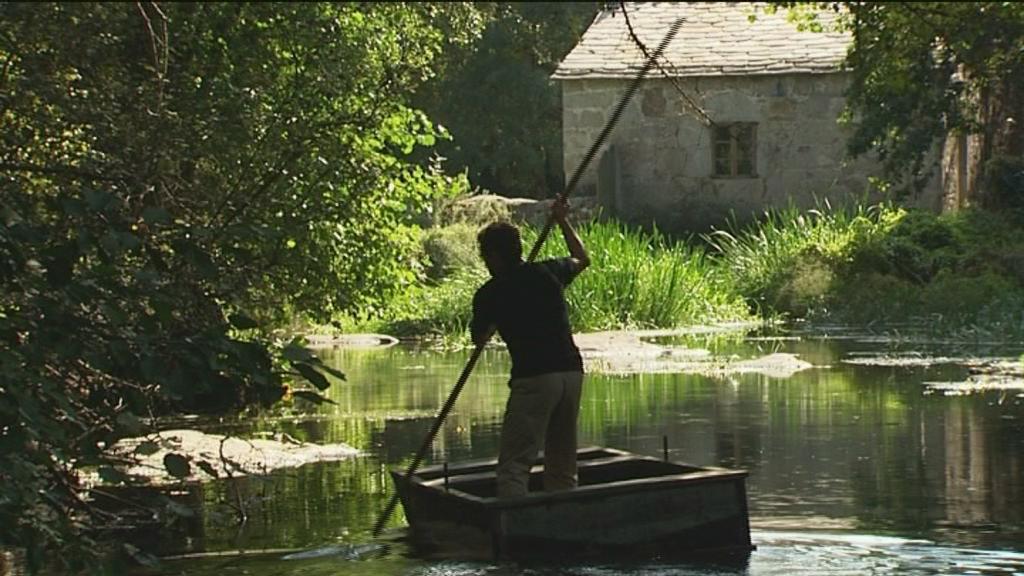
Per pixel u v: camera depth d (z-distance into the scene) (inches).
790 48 1450.5
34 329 256.5
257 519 457.1
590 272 1135.0
